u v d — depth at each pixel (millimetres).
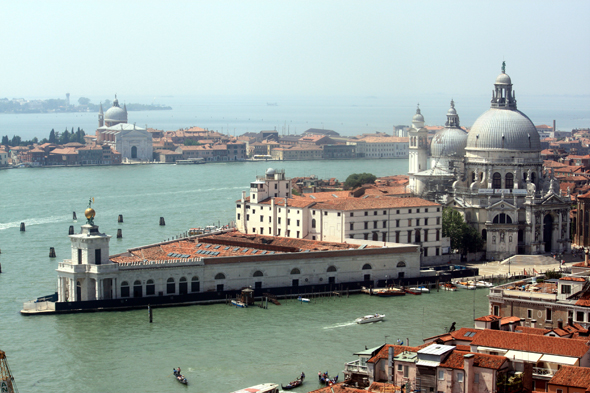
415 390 145125
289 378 189000
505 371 143625
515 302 191625
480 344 157875
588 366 152625
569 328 174000
